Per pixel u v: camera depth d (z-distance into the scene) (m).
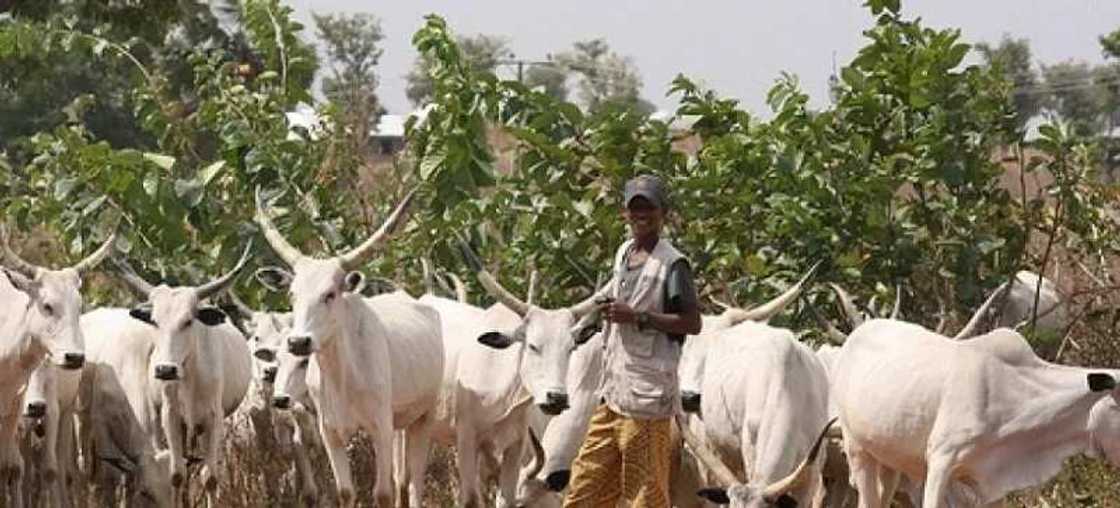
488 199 17.53
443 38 17.56
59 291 15.50
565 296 17.17
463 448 15.39
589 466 11.33
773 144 16.78
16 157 36.34
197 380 16.44
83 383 17.36
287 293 17.03
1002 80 17.27
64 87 39.53
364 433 17.80
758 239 17.00
